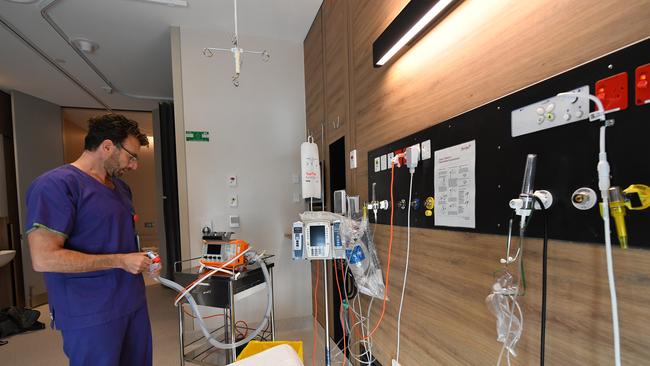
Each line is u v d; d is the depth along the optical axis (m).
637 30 0.57
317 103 2.57
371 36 1.62
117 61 3.15
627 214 0.60
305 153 2.12
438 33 1.14
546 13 0.75
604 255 0.63
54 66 3.21
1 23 2.40
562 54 0.71
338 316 2.32
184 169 2.63
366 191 1.73
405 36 1.22
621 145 0.60
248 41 2.83
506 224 0.86
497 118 0.88
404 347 1.41
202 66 2.68
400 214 1.40
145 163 6.45
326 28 2.31
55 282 1.23
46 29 2.53
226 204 2.72
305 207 2.91
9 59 3.02
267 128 2.86
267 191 2.84
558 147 0.71
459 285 1.05
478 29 0.96
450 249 1.09
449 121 1.08
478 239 0.97
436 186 1.16
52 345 2.65
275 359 0.92
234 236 2.74
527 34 0.80
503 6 0.87
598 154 0.64
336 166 2.30
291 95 2.94
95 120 1.40
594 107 0.64
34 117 4.01
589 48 0.66
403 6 1.30
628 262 0.60
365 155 1.73
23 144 3.81
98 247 1.33
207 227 2.59
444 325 1.13
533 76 0.78
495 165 0.89
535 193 0.74
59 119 4.43
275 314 2.84
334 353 2.24
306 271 2.92
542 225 0.76
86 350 1.24
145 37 2.73
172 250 3.90
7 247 3.47
